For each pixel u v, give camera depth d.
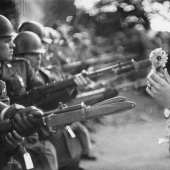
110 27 17.47
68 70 11.47
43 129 6.47
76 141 7.52
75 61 13.77
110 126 12.22
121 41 16.88
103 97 8.27
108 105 3.52
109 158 8.99
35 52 7.02
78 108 3.57
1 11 9.35
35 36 7.09
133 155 9.22
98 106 3.54
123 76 10.16
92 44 16.91
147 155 9.14
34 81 6.73
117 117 12.96
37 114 3.63
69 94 6.79
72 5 14.79
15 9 9.50
